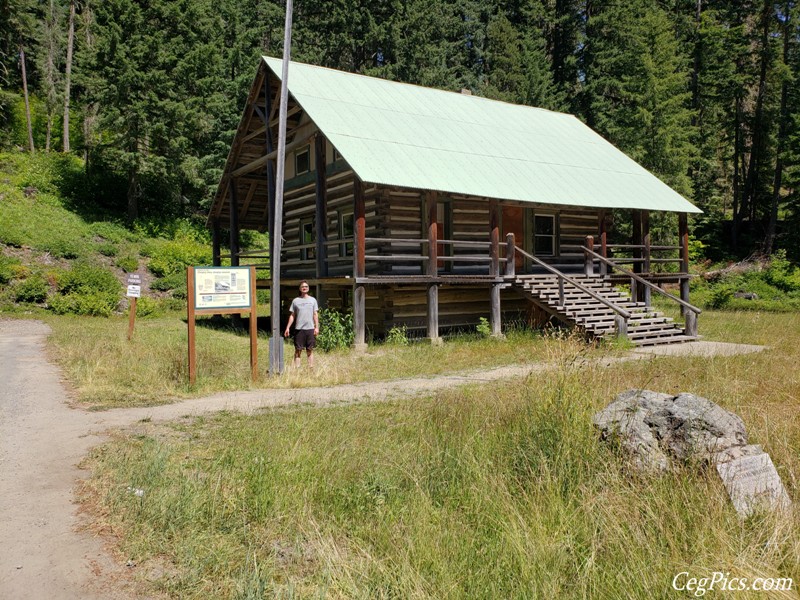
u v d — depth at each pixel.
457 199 20.50
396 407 8.86
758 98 44.50
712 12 46.69
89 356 14.03
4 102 43.91
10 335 20.03
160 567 4.22
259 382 11.44
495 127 22.23
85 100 37.69
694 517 4.53
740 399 8.30
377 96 20.62
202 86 39.91
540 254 22.25
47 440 7.40
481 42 56.72
